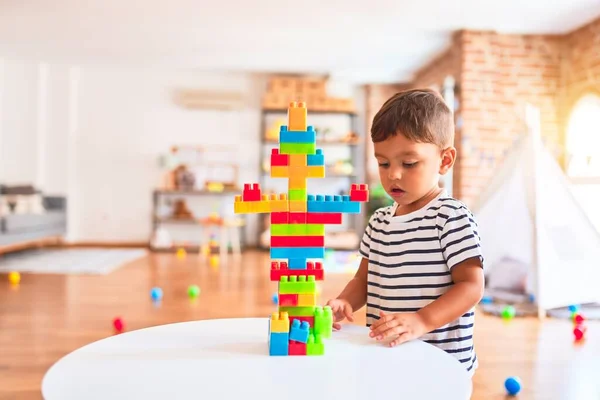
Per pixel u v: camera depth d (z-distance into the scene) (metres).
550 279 2.90
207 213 6.59
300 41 5.09
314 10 4.21
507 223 3.39
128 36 5.06
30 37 5.16
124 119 6.54
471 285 0.86
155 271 4.38
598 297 2.96
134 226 6.56
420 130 0.85
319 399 0.56
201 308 2.97
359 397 0.57
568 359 2.15
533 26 4.56
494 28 4.63
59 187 6.48
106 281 3.84
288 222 0.79
